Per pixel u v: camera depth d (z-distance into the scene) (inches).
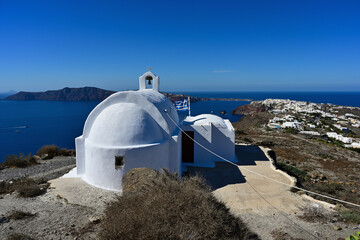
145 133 473.4
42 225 288.4
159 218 210.1
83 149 534.3
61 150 863.1
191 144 665.6
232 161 679.7
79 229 275.7
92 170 472.7
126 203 251.4
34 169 676.7
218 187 495.8
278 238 303.7
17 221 299.6
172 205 229.6
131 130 462.3
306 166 880.3
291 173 715.4
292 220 355.6
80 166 538.3
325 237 307.1
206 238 210.7
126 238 189.0
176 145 507.8
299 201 425.7
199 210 233.8
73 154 858.8
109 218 235.0
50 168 687.1
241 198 438.3
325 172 823.7
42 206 359.9
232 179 542.3
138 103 510.3
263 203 417.4
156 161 471.2
